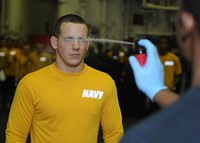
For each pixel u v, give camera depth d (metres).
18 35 20.61
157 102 1.44
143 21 21.44
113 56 11.59
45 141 2.88
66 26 2.93
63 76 2.89
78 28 2.93
